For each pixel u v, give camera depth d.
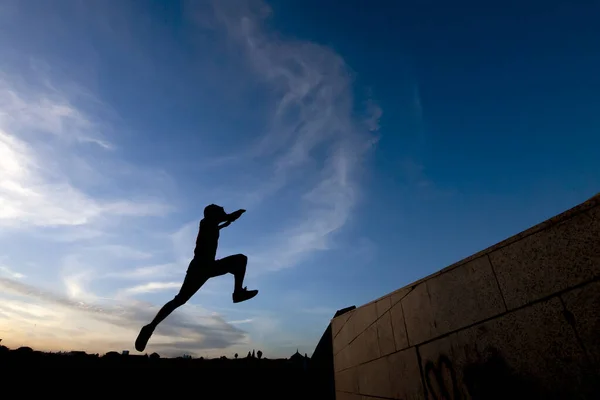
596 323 2.05
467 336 2.95
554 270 2.35
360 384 5.23
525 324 2.47
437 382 3.25
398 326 4.10
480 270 2.94
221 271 3.79
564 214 2.36
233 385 13.48
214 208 4.08
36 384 9.97
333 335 7.00
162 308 3.63
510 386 2.48
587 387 2.03
